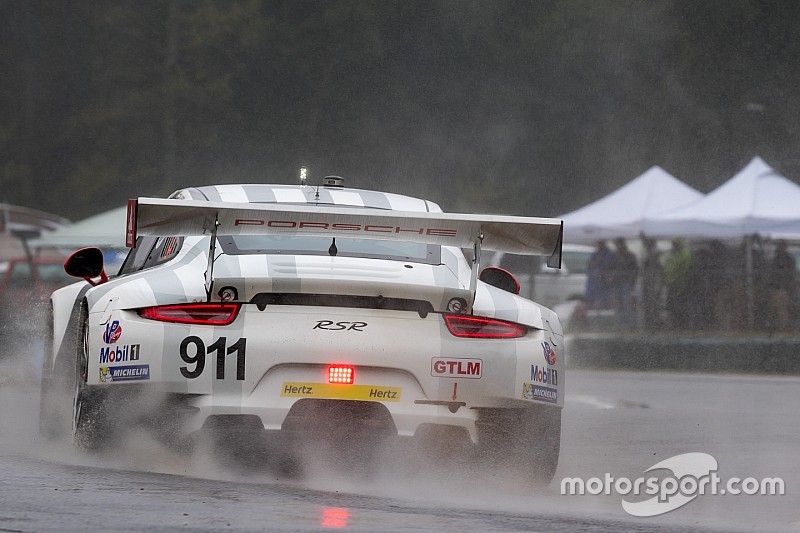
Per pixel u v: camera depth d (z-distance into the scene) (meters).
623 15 129.25
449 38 133.75
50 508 12.65
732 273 62.84
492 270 20.17
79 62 143.00
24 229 99.81
